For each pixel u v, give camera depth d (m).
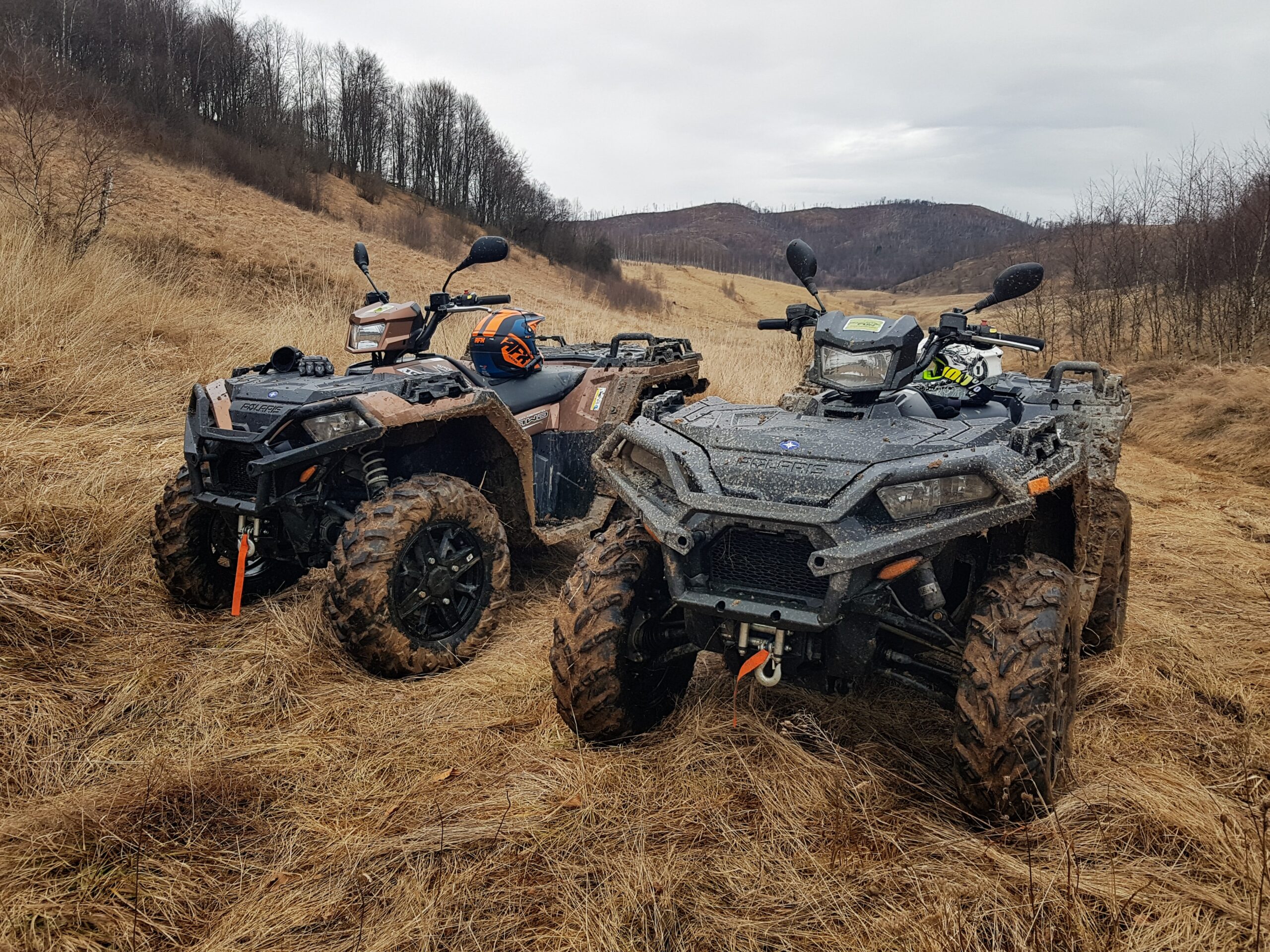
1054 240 34.09
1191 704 3.20
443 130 64.81
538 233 59.44
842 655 2.50
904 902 2.10
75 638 3.62
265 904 2.13
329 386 3.77
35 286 7.44
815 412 3.12
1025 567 2.49
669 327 26.45
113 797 2.53
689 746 2.79
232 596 4.14
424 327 4.73
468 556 3.70
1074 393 4.00
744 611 2.42
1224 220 17.92
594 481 5.01
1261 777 2.64
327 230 29.91
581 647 2.70
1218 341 16.80
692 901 2.13
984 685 2.27
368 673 3.50
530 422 4.72
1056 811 2.33
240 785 2.64
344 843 2.36
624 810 2.50
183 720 3.07
